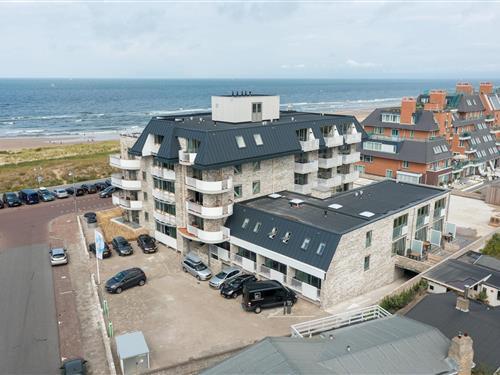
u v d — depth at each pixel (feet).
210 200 156.87
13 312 131.75
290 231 140.26
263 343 80.94
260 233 147.13
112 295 141.69
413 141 289.94
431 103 338.34
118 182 197.36
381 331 88.22
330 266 127.24
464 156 316.60
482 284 135.23
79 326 124.47
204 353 111.14
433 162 281.33
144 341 107.04
